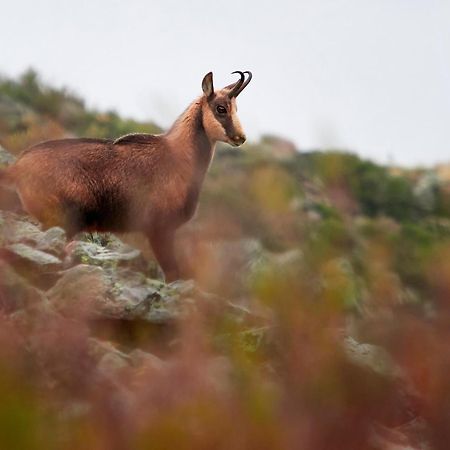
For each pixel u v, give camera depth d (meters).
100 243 40.84
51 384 17.08
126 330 26.44
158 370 16.84
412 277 40.66
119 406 14.59
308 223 45.47
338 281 20.00
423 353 17.84
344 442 15.25
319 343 16.98
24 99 80.25
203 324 20.12
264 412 14.23
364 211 79.19
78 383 17.23
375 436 17.27
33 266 28.72
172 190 41.62
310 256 23.06
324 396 15.88
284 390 15.88
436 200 81.69
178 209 41.94
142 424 13.73
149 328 26.41
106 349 21.75
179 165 42.06
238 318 23.80
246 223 43.12
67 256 32.50
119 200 40.41
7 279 23.17
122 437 13.41
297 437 14.47
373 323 21.05
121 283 28.94
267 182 46.50
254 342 22.28
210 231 29.00
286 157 76.88
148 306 26.98
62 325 18.62
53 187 39.12
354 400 16.52
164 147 42.09
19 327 20.55
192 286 28.28
